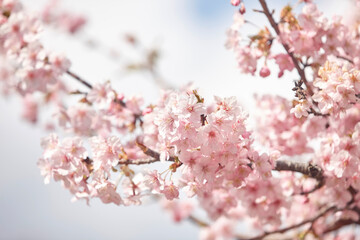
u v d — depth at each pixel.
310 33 4.22
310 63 4.31
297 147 4.91
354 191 4.61
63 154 3.79
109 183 3.83
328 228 5.19
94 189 3.90
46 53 4.54
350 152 3.84
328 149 4.08
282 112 4.91
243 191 4.46
